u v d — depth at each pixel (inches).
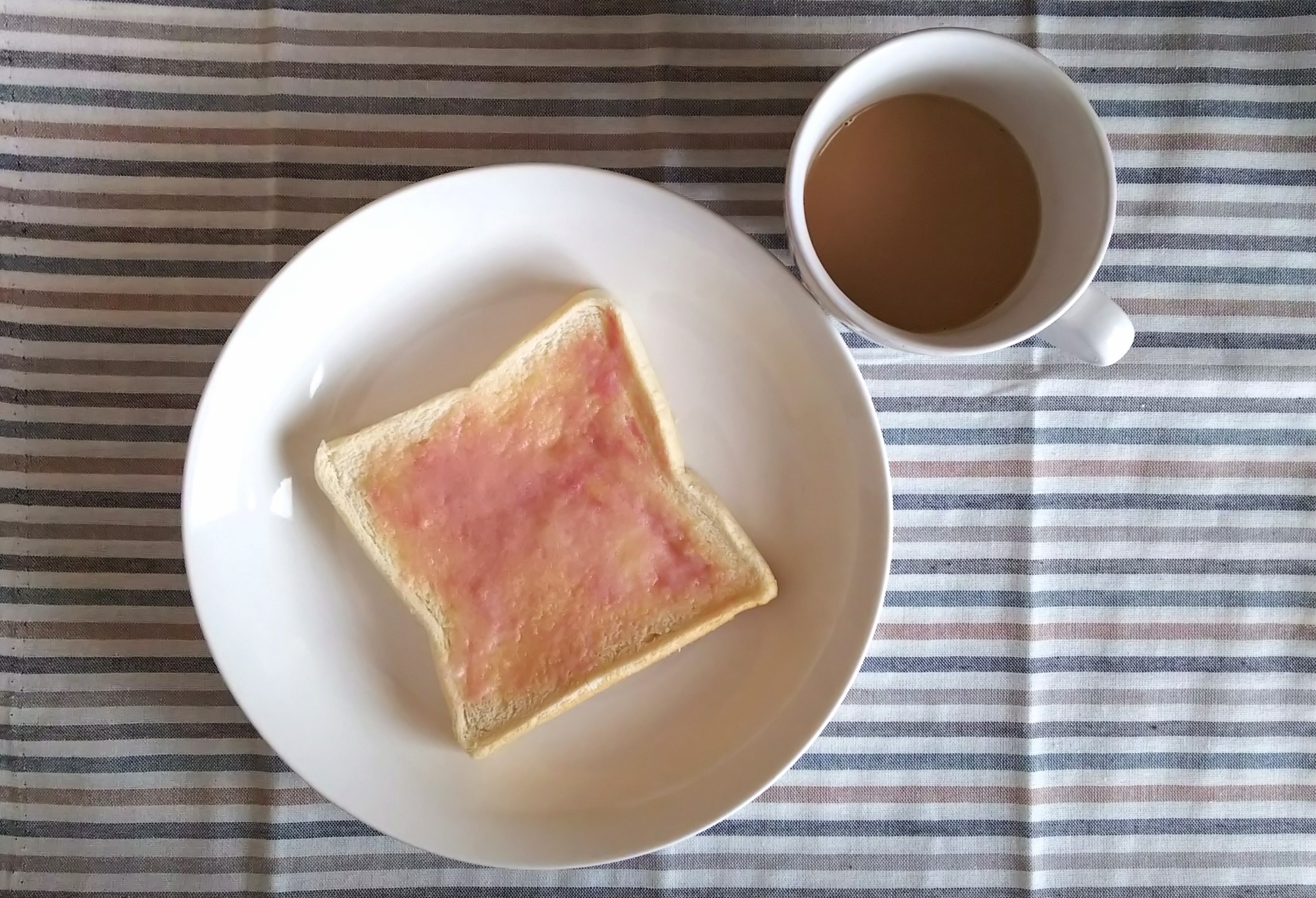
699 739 16.3
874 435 15.4
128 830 16.9
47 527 16.8
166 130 16.6
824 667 15.8
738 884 17.1
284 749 15.8
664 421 16.0
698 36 16.7
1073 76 16.9
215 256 16.7
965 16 16.7
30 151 16.6
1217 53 16.9
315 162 16.7
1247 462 17.1
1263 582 17.2
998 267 15.3
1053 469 17.1
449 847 15.8
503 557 16.1
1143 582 17.2
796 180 14.2
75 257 16.7
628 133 16.8
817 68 16.7
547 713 15.9
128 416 16.8
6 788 16.8
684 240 15.7
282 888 16.9
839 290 14.7
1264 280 17.0
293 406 16.1
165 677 16.9
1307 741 17.2
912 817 17.1
